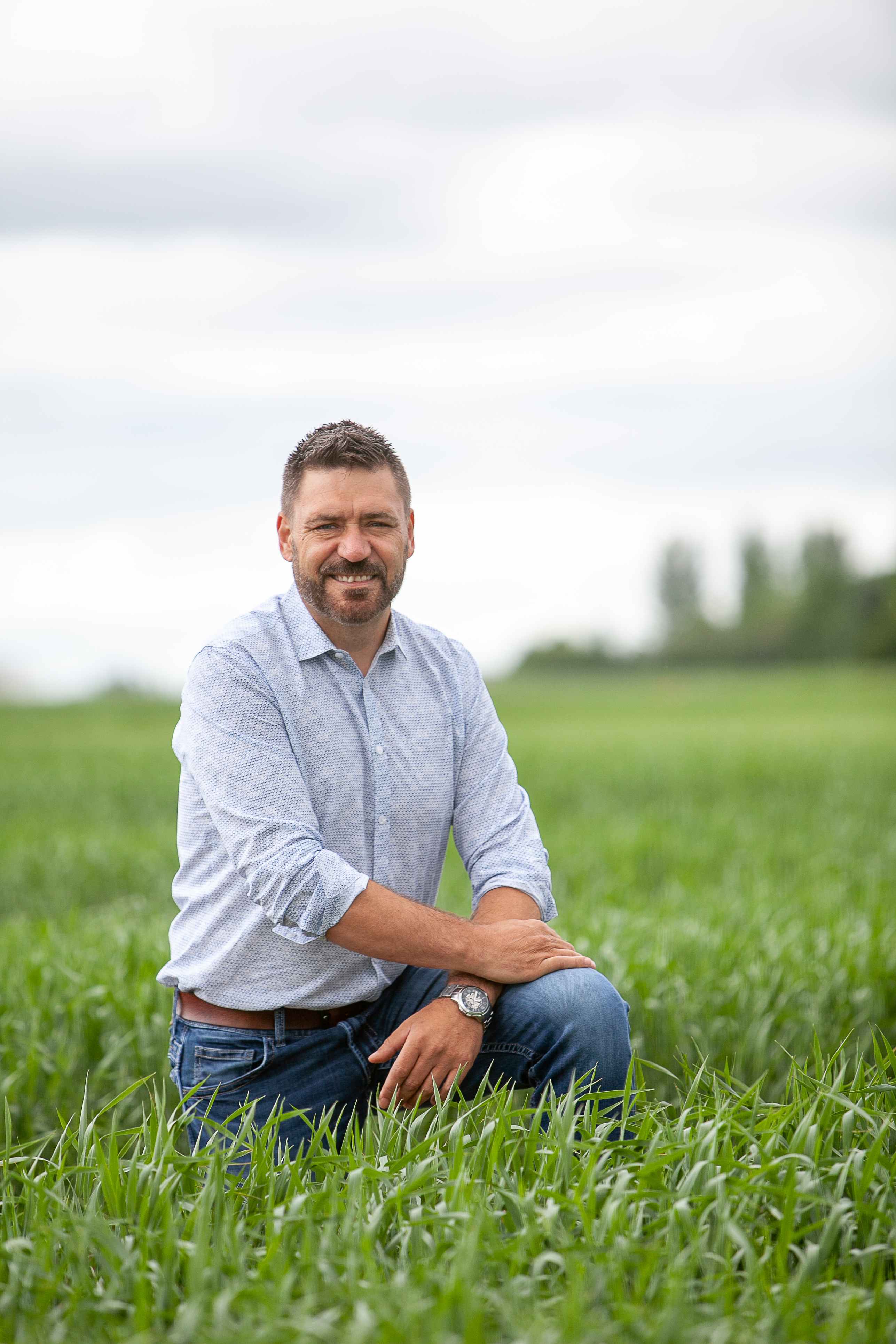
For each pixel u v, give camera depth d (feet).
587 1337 8.14
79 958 21.61
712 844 43.19
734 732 113.29
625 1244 9.26
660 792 65.62
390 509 13.08
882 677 256.52
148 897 38.29
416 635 14.24
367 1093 13.42
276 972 12.85
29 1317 9.07
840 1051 12.66
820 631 380.58
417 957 12.34
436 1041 12.30
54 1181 10.96
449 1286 8.59
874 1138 11.05
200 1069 13.19
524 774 72.54
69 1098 18.49
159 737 120.88
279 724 13.07
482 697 14.62
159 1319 8.85
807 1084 12.55
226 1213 9.90
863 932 21.77
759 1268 9.15
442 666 14.28
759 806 57.93
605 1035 12.48
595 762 80.18
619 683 275.59
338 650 13.33
